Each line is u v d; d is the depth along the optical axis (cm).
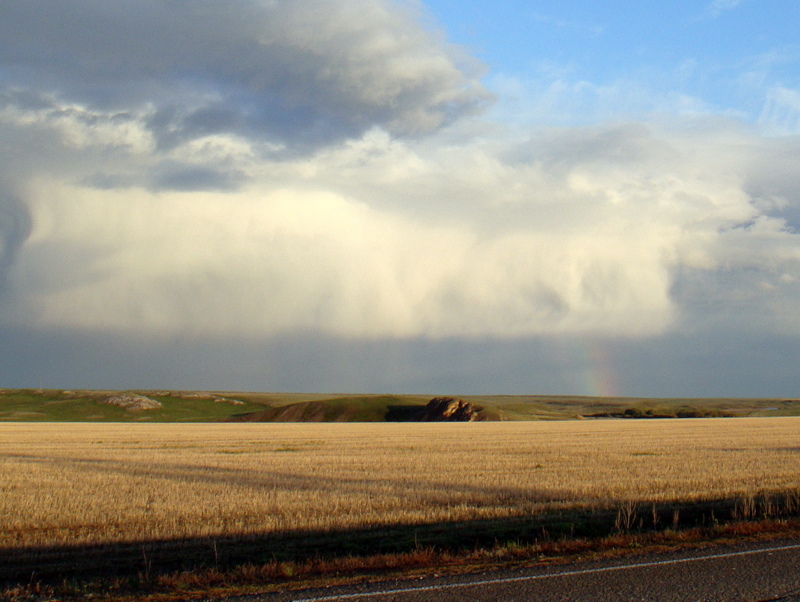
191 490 2158
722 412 17325
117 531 1501
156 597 946
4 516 1688
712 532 1359
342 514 1684
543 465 3011
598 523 1552
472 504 1848
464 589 936
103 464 3241
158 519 1638
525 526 1509
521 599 886
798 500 1712
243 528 1512
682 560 1104
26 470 2919
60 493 2098
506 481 2369
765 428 7494
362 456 3669
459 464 3108
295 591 945
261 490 2145
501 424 9950
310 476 2616
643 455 3578
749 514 1642
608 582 969
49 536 1452
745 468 2792
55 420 14500
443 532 1462
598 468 2834
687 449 4072
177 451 4256
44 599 959
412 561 1112
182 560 1227
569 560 1116
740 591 922
